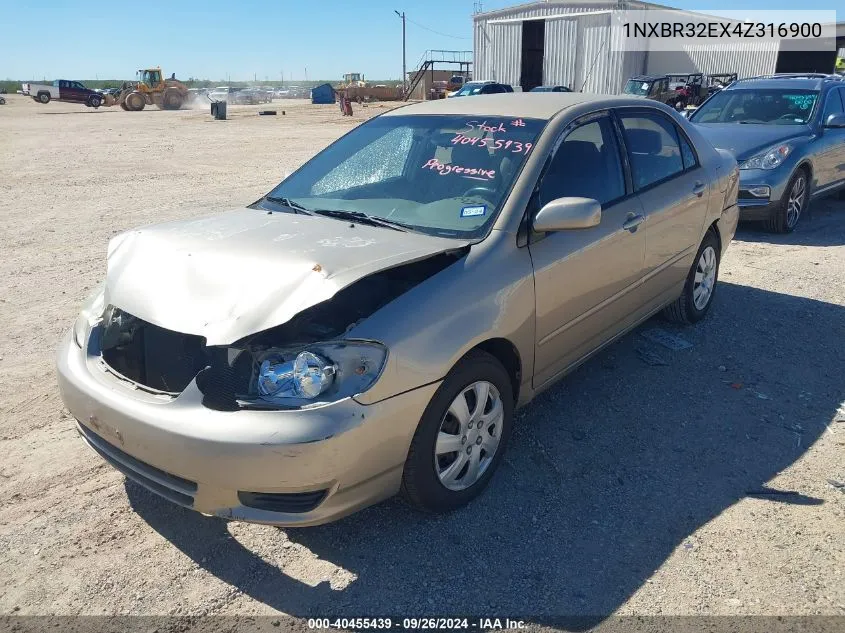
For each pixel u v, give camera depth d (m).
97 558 2.94
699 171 4.94
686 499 3.27
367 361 2.69
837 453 3.62
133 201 10.82
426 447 2.92
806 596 2.67
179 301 2.82
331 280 2.71
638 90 29.84
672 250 4.61
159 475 2.80
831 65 32.78
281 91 72.75
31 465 3.60
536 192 3.50
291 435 2.52
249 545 3.02
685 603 2.65
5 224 9.18
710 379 4.46
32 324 5.51
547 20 35.69
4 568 2.88
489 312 3.09
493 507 3.24
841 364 4.66
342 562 2.91
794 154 7.89
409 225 3.46
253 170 14.47
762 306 5.73
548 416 4.04
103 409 2.85
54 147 19.59
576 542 3.00
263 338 2.80
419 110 4.41
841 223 8.69
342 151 4.32
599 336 4.07
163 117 35.16
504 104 4.15
